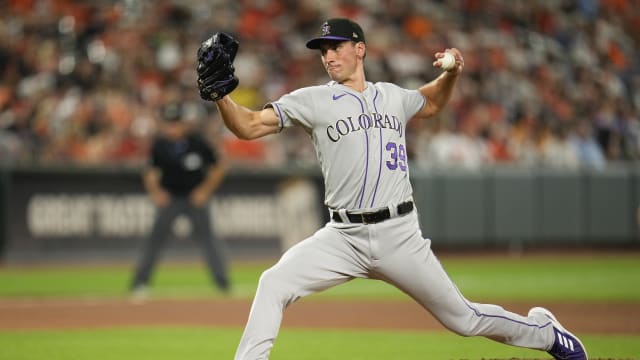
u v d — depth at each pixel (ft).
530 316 66.08
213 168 141.90
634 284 158.20
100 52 245.24
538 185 218.79
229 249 203.51
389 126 61.82
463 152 227.20
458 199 215.31
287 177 207.51
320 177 209.67
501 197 217.56
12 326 110.52
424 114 65.51
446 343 94.58
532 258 212.43
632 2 307.37
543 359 82.89
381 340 97.40
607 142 247.50
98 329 107.34
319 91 61.46
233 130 60.08
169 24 260.42
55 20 250.16
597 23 296.30
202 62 57.41
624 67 290.35
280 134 226.58
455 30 278.26
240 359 60.18
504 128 242.17
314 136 61.98
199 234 142.51
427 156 227.20
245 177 204.95
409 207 61.82
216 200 202.59
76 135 217.36
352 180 60.85
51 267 192.44
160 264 198.70
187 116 141.08
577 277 170.81
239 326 109.70
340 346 93.15
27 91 229.66
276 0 274.36
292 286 61.31
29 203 197.77
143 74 240.32
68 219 198.80
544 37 286.66
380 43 264.52
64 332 104.68
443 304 62.18
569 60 281.33
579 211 219.61
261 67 254.06
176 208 141.38
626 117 257.75
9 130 215.51
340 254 61.82
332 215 62.28
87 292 149.18
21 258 197.06
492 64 267.80
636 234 220.84
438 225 214.28
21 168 197.16
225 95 58.08
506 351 88.17
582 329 103.96
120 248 200.75
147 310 125.90
